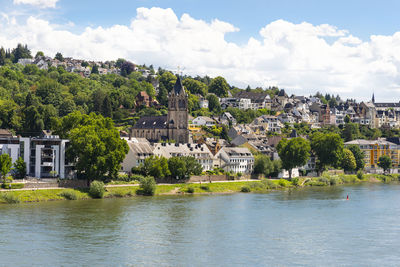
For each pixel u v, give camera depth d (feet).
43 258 380.99
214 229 485.97
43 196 602.03
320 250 420.36
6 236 434.30
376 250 422.82
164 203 618.44
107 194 645.92
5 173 608.60
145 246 419.74
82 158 643.86
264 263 384.06
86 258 383.86
